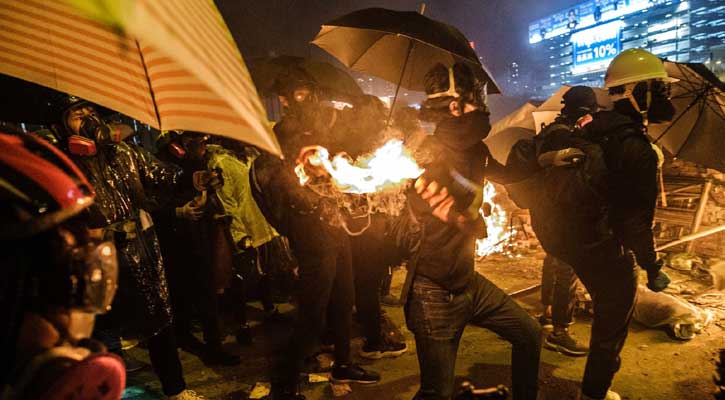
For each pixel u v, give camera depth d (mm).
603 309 2809
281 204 2971
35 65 1242
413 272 2330
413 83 3656
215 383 3643
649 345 3812
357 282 3713
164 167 2840
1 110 2373
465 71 2229
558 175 2744
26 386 776
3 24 1213
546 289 4117
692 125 4566
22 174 787
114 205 2557
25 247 802
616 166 2574
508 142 6727
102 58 1146
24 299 814
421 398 2357
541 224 2893
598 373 2857
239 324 4215
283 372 3023
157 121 1105
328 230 2904
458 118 2223
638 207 2609
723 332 3906
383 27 2811
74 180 875
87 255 862
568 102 3375
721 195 5504
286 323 4637
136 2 448
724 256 5145
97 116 2523
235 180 3898
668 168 5984
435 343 2326
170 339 2992
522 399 2598
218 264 3822
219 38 724
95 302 880
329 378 3613
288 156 2898
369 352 3846
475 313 2459
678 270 5102
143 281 2713
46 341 844
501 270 5578
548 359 3738
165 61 947
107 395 820
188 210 3484
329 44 3609
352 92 5434
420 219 2277
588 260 2758
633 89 2736
